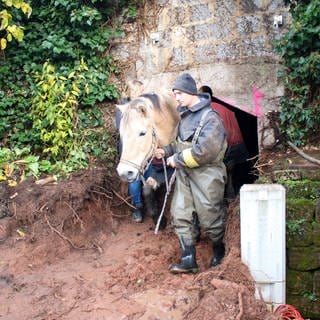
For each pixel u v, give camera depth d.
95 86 6.23
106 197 5.46
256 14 5.48
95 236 5.09
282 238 3.66
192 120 4.04
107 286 4.07
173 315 3.58
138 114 4.16
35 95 6.07
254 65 5.56
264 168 5.18
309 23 4.99
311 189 4.15
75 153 5.81
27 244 4.75
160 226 5.21
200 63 5.87
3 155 5.79
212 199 4.03
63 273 4.38
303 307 4.10
